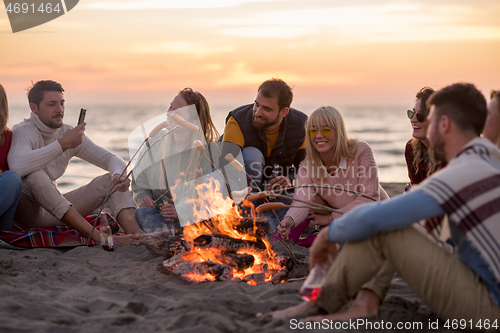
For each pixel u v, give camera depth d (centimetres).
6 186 340
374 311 202
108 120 3747
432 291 184
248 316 211
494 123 210
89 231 369
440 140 187
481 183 168
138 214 337
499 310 176
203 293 248
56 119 384
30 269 295
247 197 269
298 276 289
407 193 178
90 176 1140
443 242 200
